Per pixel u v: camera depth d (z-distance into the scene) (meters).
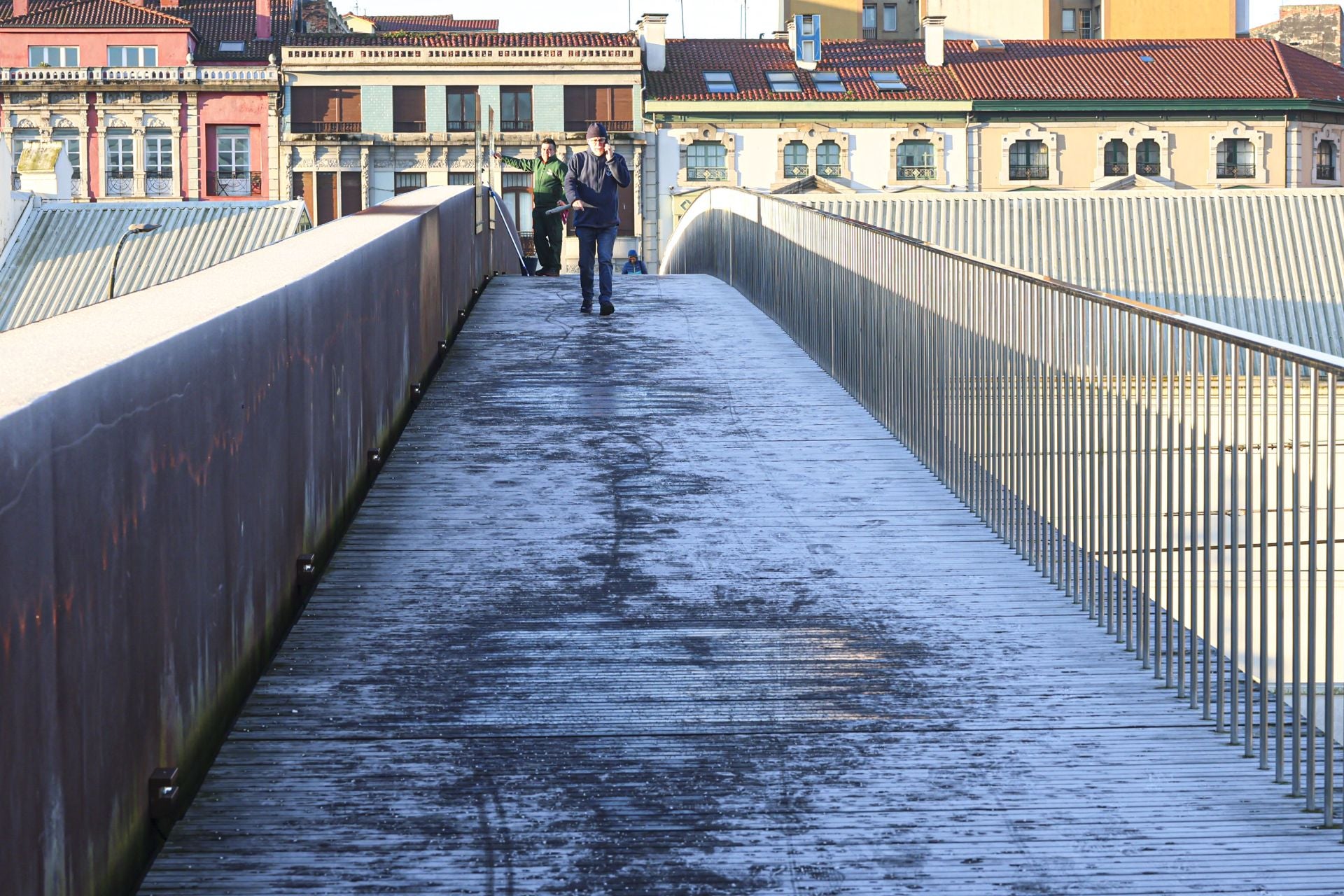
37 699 3.77
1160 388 6.69
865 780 5.45
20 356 4.46
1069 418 7.74
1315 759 5.28
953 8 75.19
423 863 4.79
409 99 61.09
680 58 64.12
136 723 4.61
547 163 23.67
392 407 10.55
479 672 6.50
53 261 40.53
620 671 6.54
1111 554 7.16
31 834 3.73
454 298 15.20
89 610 4.18
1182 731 5.97
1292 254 35.31
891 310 11.27
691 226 26.69
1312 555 5.41
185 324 5.26
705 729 5.91
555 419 11.57
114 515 4.39
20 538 3.66
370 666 6.55
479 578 7.82
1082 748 5.77
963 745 5.79
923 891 4.63
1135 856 4.87
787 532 8.77
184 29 63.12
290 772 5.46
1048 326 8.04
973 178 61.84
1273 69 64.31
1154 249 35.38
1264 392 5.72
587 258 17.06
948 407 9.79
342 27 78.12
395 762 5.56
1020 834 5.02
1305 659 6.89
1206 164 62.75
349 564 8.02
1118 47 66.12
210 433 5.50
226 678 5.78
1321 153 64.06
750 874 4.73
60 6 63.88
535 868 4.76
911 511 9.26
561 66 60.84
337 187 60.94
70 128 60.50
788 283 15.69
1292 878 4.72
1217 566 6.09
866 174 61.72
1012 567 8.20
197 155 60.62
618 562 8.13
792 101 61.00
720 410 11.99
